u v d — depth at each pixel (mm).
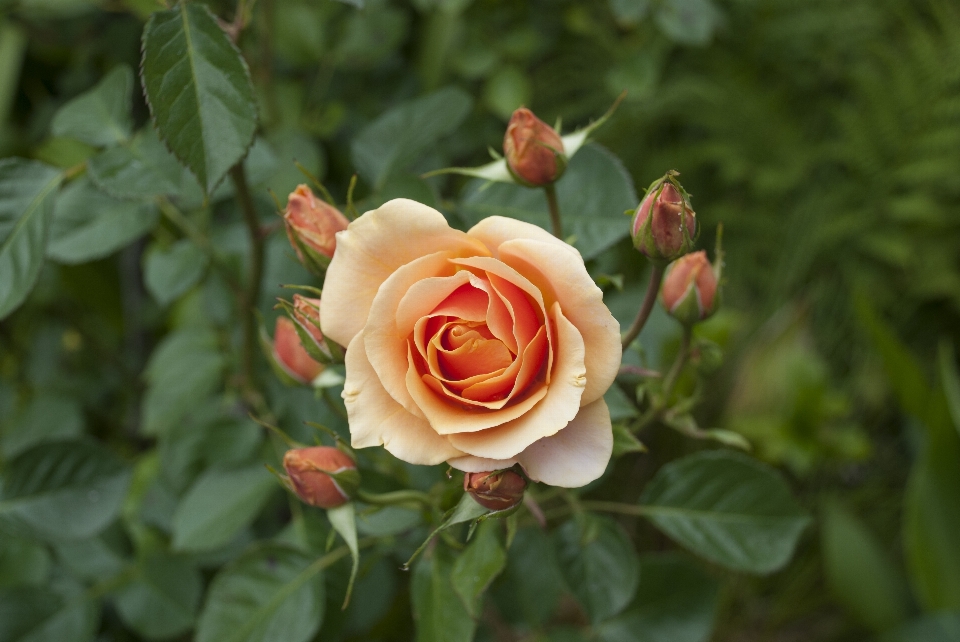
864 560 986
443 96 657
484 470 482
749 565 588
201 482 635
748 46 1283
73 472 628
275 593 591
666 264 522
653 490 597
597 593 576
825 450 1071
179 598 673
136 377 995
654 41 966
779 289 1223
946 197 1334
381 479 570
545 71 1145
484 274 490
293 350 551
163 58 520
